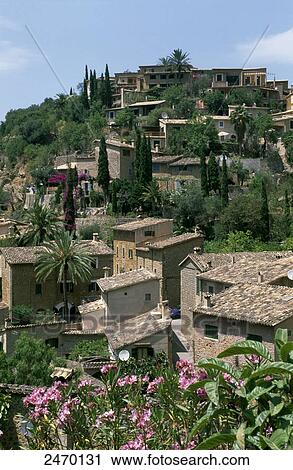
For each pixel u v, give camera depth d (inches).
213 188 3870.6
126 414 463.8
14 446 718.5
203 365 402.9
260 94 5772.6
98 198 4298.7
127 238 2844.5
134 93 6117.1
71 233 3216.0
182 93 5836.6
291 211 3523.6
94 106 5984.3
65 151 5482.3
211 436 377.1
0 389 735.7
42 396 466.3
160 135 5034.5
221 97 5565.9
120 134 5349.4
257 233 3225.9
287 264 1692.9
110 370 483.5
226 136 4822.8
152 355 1637.6
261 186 3870.6
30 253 2588.6
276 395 384.2
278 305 1249.4
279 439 365.7
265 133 4712.1
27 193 5002.5
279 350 404.8
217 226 3319.4
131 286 2160.4
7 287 2564.0
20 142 5812.0
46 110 6254.9
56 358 1473.9
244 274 1734.7
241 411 388.5
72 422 452.4
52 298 2568.9
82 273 2490.2
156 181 4035.4
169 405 446.0
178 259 2506.2
